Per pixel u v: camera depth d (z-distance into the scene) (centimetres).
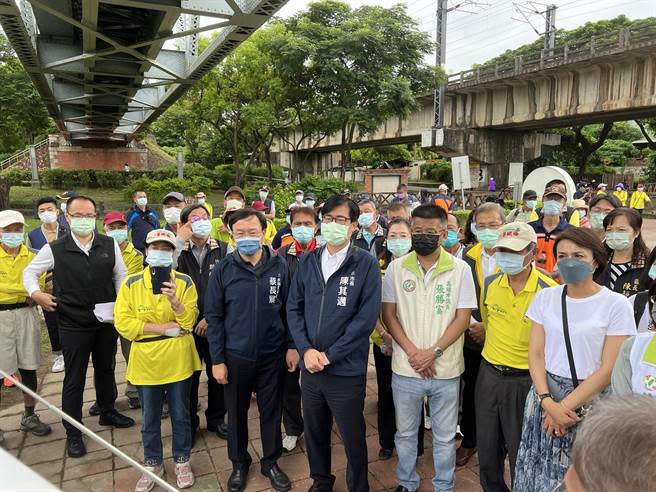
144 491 213
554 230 384
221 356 266
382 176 2050
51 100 1423
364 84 1875
